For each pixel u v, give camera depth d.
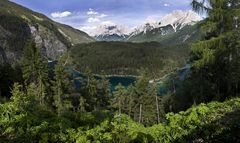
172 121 13.88
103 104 80.75
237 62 32.72
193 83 37.03
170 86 67.00
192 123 13.88
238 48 32.66
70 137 12.30
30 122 13.14
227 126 13.19
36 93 62.66
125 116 13.91
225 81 34.66
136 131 12.21
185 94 42.56
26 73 67.81
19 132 12.66
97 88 77.19
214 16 32.06
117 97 78.31
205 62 31.91
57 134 12.34
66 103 61.03
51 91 67.88
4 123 13.18
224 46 31.33
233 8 32.00
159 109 72.88
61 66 66.31
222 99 32.59
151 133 12.55
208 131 13.01
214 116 14.88
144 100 73.12
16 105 14.77
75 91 69.50
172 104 50.09
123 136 11.97
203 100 35.78
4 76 67.94
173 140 12.73
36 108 15.79
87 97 72.81
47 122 12.99
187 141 12.96
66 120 13.39
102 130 12.38
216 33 33.28
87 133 12.09
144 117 72.31
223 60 33.94
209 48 32.53
